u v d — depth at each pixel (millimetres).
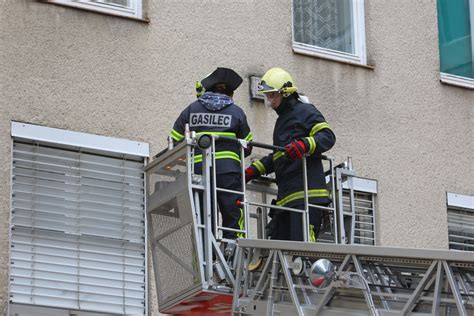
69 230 22250
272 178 21266
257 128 24516
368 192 25609
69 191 22422
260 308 18922
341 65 25891
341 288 18062
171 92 23688
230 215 19797
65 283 21984
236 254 19500
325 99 25500
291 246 18609
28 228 21875
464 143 27234
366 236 25531
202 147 19422
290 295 18531
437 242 26234
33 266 21750
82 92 22781
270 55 25047
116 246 22656
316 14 26406
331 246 18156
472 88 27734
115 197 22844
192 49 24141
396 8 27062
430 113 26891
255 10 25078
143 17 23844
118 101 23109
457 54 28125
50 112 22375
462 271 17375
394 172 26031
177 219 19734
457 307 16953
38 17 22641
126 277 22594
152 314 22578
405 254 17438
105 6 23578
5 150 21750
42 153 22281
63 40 22812
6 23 22297
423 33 27281
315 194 20312
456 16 28375
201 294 19281
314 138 19984
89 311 22094
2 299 21141
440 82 27234
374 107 26109
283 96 20578
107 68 23125
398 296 17781
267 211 21641
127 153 23000
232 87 20812
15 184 21906
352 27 26703
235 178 19906
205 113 20219
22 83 22203
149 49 23656
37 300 21656
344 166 21172
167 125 23516
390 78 26500
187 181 19375
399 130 26312
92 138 22703
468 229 27125
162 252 20094
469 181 27078
